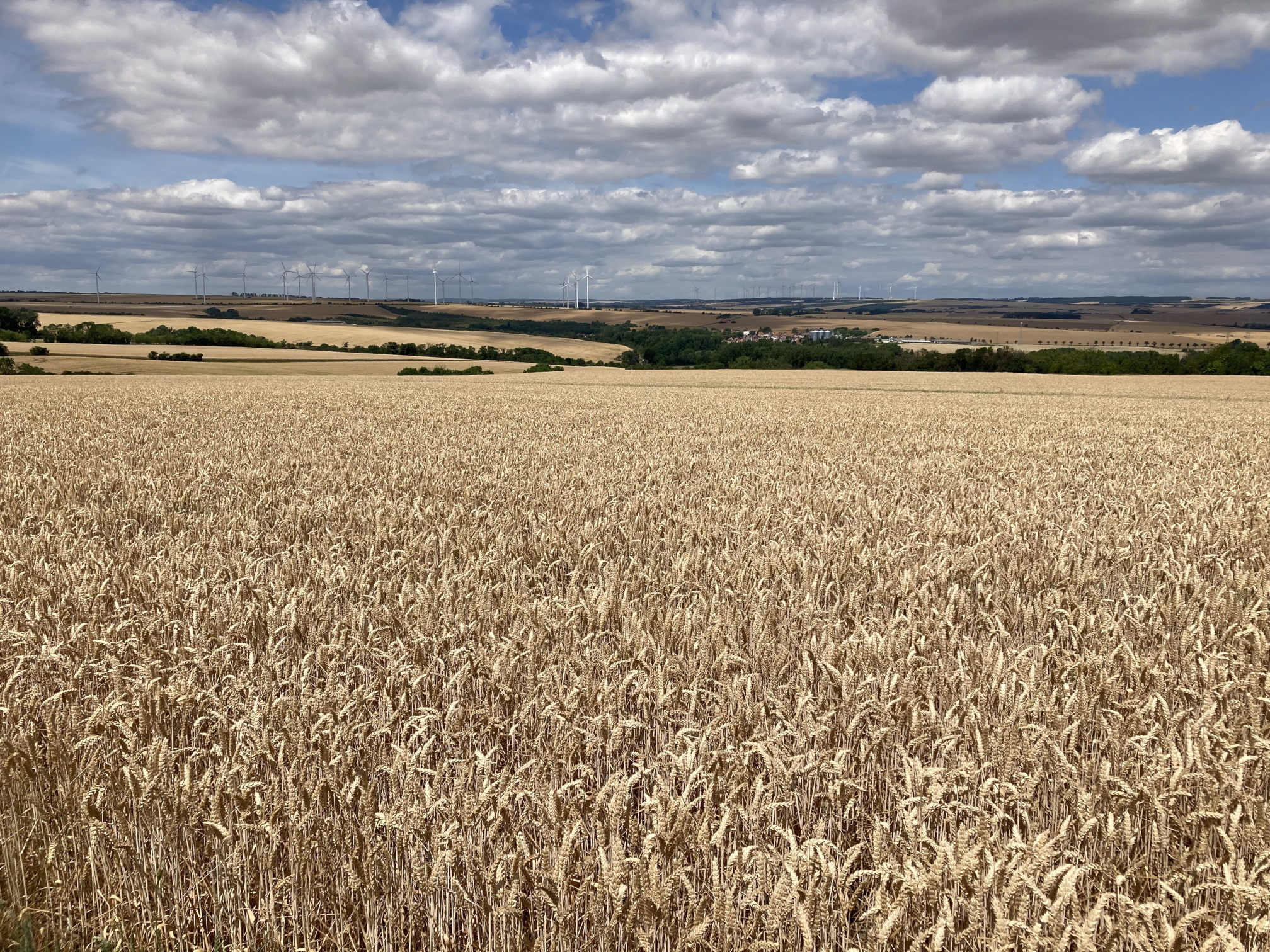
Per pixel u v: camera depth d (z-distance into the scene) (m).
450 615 6.02
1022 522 10.27
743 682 4.67
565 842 3.14
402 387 58.66
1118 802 3.57
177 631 5.63
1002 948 2.72
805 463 17.05
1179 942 2.71
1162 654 5.25
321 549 8.41
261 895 3.60
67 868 3.74
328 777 3.73
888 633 5.47
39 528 9.70
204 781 3.67
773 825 3.39
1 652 5.62
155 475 14.38
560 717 4.23
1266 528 10.15
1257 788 4.05
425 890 3.39
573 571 7.60
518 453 18.67
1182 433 26.61
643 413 34.00
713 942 3.04
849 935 3.32
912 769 3.54
